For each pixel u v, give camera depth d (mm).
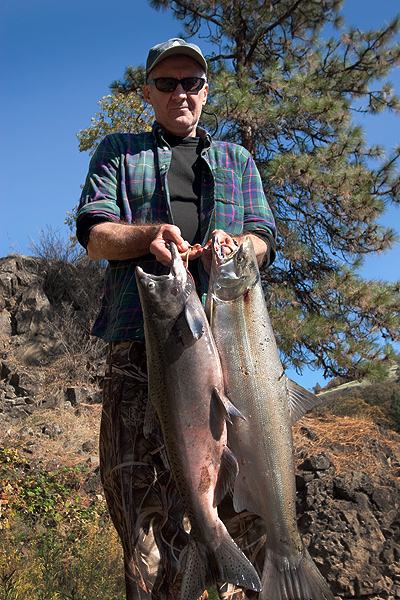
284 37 16453
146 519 2080
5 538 5957
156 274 2348
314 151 13953
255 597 2240
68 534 6930
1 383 12664
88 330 14969
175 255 1929
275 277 14273
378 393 12781
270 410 1920
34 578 4625
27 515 7480
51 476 8648
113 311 2352
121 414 2186
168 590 2051
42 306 15086
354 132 13742
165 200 2467
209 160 2561
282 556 1869
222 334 1942
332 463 5652
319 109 13164
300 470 5648
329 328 12289
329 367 12359
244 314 1951
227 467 1836
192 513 1810
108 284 2484
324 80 14461
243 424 1913
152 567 2045
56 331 14391
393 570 4777
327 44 15789
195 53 2535
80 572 4719
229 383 1915
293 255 13477
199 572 1775
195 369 1851
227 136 14445
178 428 1832
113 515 2203
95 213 2381
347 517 5051
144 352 2244
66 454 10070
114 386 2236
